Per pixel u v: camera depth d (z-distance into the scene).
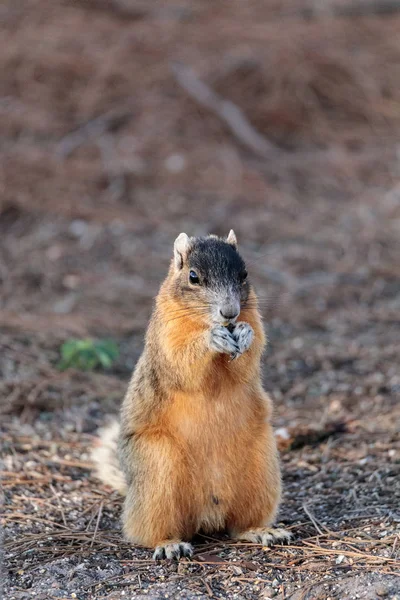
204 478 7.90
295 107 21.45
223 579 7.22
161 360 7.81
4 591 7.10
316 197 19.11
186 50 22.83
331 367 13.18
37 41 22.91
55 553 7.84
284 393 12.42
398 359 13.29
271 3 25.30
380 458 9.96
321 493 9.19
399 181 19.58
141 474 7.87
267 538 7.84
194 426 7.82
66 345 12.67
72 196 18.53
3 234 17.25
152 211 18.30
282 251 16.97
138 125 20.81
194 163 19.91
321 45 22.77
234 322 7.72
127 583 7.20
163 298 8.11
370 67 22.38
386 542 7.57
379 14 24.66
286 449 10.55
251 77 21.89
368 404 11.83
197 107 21.27
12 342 13.44
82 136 20.38
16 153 19.58
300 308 15.18
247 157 20.27
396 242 17.31
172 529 7.90
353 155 20.47
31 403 11.77
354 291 15.73
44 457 10.33
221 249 8.15
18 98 21.34
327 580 6.98
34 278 15.77
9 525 8.56
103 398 12.14
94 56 22.47
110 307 14.95
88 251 16.84
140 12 24.84
